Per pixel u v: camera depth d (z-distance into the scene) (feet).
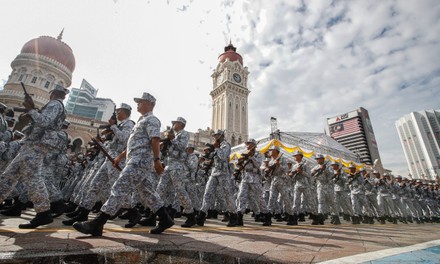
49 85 112.37
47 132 10.21
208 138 134.72
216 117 183.73
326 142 95.30
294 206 21.17
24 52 112.06
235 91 184.44
